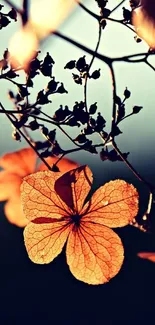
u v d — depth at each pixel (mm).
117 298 709
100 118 204
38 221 190
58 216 190
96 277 190
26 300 711
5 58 199
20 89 203
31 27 193
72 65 203
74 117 203
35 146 221
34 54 197
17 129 204
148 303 696
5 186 253
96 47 207
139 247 641
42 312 721
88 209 191
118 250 190
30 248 189
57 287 727
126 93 209
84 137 204
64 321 700
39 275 715
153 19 156
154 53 212
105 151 207
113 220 192
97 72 204
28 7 191
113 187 191
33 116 205
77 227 192
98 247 189
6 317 717
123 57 213
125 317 691
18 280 735
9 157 255
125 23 206
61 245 190
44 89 203
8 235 739
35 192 190
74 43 204
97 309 696
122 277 701
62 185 189
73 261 191
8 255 730
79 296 717
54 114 203
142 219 192
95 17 206
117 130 206
